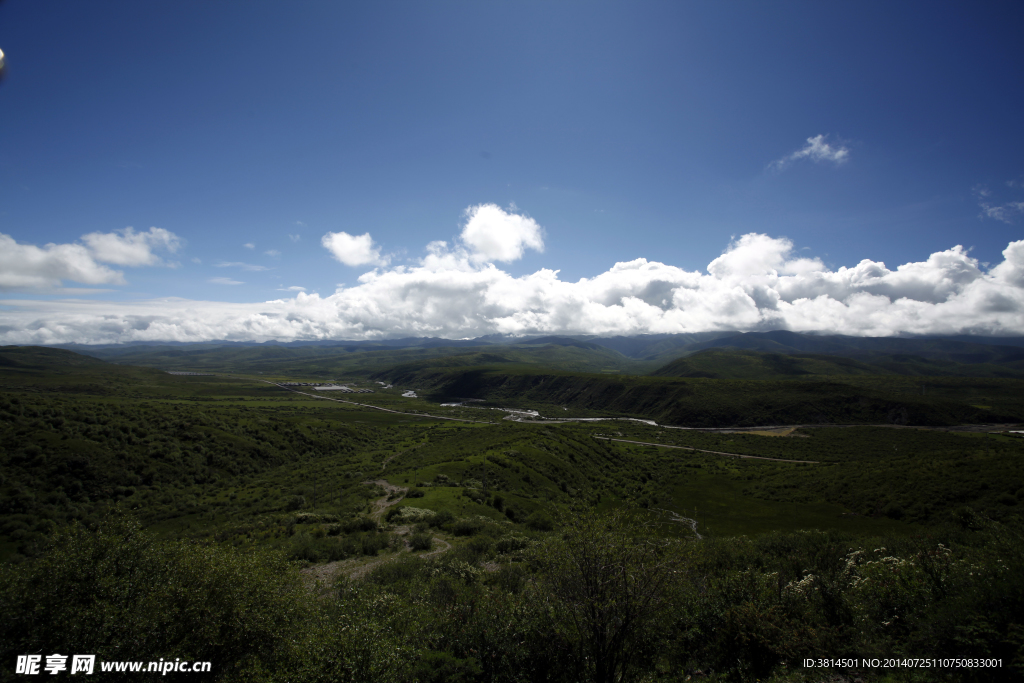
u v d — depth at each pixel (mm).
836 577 12742
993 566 9094
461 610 10594
